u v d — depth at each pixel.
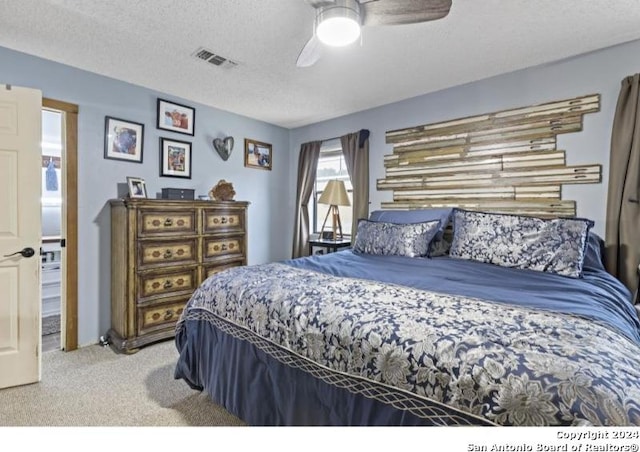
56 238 3.60
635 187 2.12
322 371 1.25
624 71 2.22
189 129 3.40
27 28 2.07
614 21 1.96
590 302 1.39
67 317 2.63
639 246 2.10
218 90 3.12
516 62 2.51
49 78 2.51
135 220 2.61
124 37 2.18
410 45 2.25
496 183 2.77
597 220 2.33
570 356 0.87
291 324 1.39
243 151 3.94
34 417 1.75
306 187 4.19
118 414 1.78
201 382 1.91
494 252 2.23
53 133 3.75
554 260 1.99
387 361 1.07
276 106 3.55
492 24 1.99
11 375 2.05
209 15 1.92
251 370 1.56
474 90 2.89
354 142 3.68
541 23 1.98
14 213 2.08
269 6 1.83
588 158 2.36
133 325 2.60
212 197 3.44
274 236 4.33
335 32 1.61
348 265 2.22
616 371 0.82
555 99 2.50
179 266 2.87
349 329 1.19
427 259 2.43
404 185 3.34
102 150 2.80
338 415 1.19
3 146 2.04
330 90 3.10
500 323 1.10
